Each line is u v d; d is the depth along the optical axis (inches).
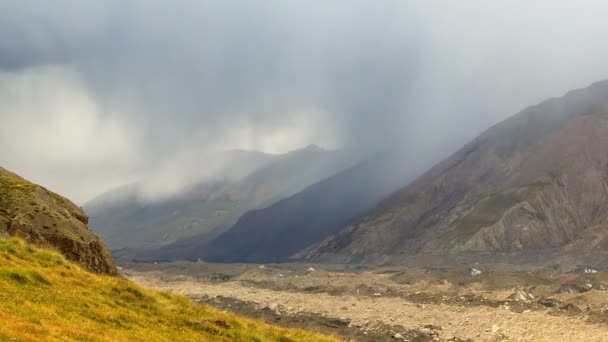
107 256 2677.2
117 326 1493.6
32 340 1070.4
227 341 1733.5
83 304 1544.0
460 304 5772.6
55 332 1187.9
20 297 1402.6
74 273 1803.6
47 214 2456.9
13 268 1579.7
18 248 1815.9
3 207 2369.6
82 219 3004.4
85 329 1331.2
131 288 1859.0
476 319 4726.9
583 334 3880.4
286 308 5831.7
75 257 2391.7
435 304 5905.5
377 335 4220.0
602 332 3887.8
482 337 4015.8
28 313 1299.2
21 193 2507.4
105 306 1609.3
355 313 5383.9
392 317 5019.7
